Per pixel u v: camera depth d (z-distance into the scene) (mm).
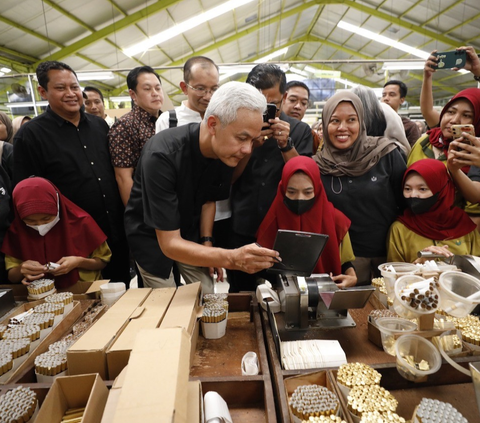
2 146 1842
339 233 1235
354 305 856
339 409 624
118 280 1863
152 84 1788
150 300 1021
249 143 942
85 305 1119
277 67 1356
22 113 4426
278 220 1233
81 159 1641
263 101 908
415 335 772
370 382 667
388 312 942
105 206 1718
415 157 1551
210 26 6387
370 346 893
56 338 926
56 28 4809
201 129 1080
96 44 5508
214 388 726
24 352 809
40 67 1533
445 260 1127
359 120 1372
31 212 1236
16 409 612
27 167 1601
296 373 735
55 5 4270
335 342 833
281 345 796
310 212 1198
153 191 1052
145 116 1818
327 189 1426
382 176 1396
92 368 757
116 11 4852
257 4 6273
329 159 1433
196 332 926
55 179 1627
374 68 4117
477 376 568
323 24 8461
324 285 903
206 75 1500
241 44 8320
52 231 1354
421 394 750
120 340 796
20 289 1247
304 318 894
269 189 1503
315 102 4410
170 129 1141
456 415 542
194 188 1213
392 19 6633
